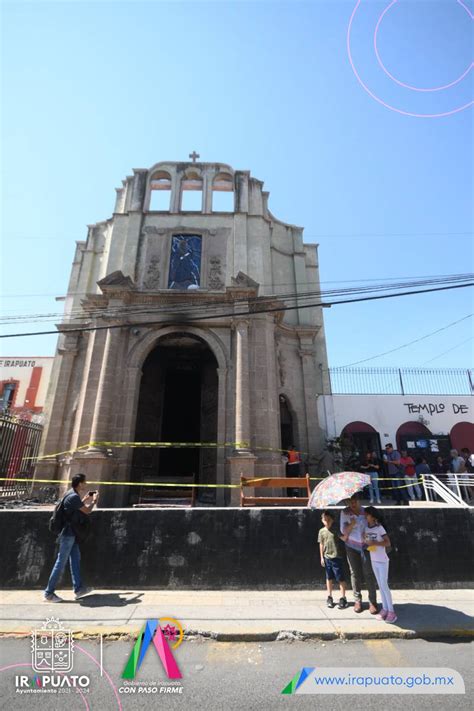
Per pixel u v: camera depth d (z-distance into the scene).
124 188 20.61
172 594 7.69
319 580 8.09
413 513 8.59
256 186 20.61
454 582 8.19
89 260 21.16
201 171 20.56
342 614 6.66
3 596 7.45
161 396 19.61
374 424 21.38
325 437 19.41
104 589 7.86
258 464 14.59
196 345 19.00
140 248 18.48
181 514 8.41
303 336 19.70
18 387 27.78
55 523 7.37
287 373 18.83
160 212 19.33
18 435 16.38
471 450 20.77
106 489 13.63
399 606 7.05
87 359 16.19
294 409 18.33
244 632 5.91
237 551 8.20
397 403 21.78
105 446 14.17
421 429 21.25
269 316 16.95
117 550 8.12
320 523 8.45
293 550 8.27
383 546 6.62
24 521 8.27
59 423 16.92
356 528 7.24
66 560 7.32
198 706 4.21
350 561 7.10
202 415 18.92
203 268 18.14
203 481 17.80
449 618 6.44
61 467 15.70
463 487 13.26
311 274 22.59
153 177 20.95
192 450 19.86
